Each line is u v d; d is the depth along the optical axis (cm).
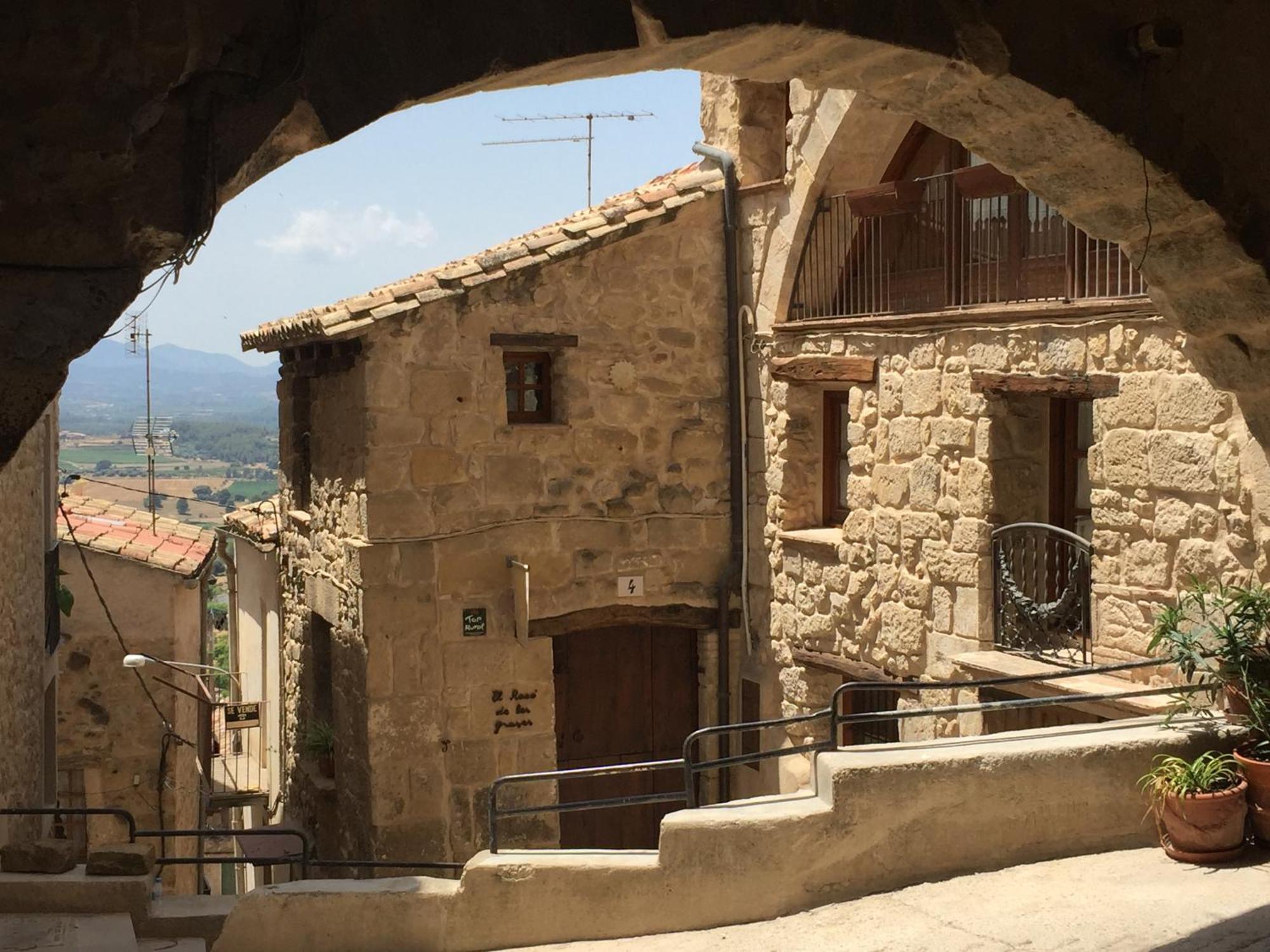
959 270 838
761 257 1014
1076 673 635
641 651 1059
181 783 1491
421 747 945
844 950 521
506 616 972
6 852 632
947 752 602
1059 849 602
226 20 259
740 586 1051
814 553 969
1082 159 380
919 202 861
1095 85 354
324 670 1092
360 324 905
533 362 1003
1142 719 642
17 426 257
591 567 1006
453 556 956
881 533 900
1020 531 795
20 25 242
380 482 931
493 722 967
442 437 951
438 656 949
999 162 397
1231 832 570
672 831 590
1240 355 432
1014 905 546
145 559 1418
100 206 255
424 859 944
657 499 1031
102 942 563
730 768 1066
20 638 910
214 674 1761
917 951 509
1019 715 824
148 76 253
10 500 862
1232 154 376
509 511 974
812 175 945
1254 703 582
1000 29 339
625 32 296
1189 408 674
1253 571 643
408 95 279
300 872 1130
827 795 596
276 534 1296
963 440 822
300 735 1156
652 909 591
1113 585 729
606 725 1048
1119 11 355
